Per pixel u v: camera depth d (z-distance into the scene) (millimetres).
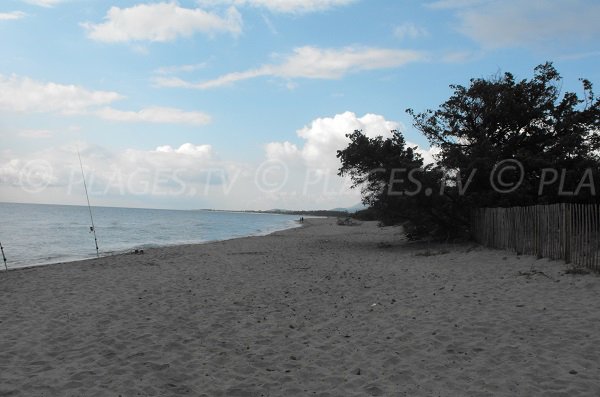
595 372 5035
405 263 15250
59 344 6805
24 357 6195
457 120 21609
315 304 9430
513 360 5582
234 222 88875
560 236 11695
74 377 5426
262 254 20578
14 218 75438
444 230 21672
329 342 6770
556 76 20250
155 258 19266
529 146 20656
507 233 15125
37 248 28828
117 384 5230
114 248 28969
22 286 12391
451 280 11227
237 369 5742
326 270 14500
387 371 5508
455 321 7426
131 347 6633
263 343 6844
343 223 65000
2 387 5102
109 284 12414
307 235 37531
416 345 6383
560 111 20266
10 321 8297
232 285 11953
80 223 62031
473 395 4695
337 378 5352
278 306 9312
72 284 12555
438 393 4801
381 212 21219
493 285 10125
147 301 9953
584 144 19219
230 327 7750
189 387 5176
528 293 9031
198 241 36406
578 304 7871
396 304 8992
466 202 18828
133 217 98000
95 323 8031
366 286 11211
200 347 6645
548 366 5289
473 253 15812
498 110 19953
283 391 5047
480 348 6082
